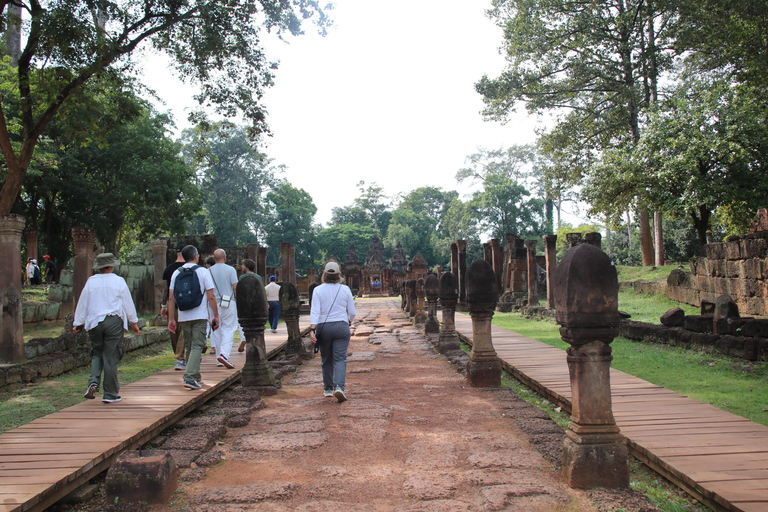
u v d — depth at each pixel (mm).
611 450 3697
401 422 5516
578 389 3824
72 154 26578
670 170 16750
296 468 4230
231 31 13805
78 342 9805
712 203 16375
